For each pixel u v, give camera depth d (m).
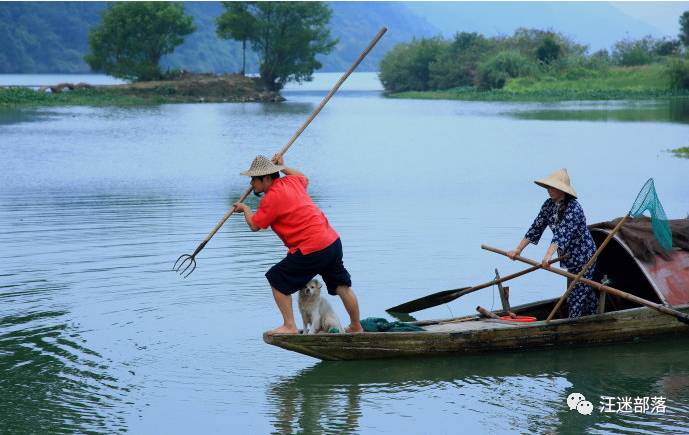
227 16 154.50
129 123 80.94
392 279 21.41
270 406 14.01
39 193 35.97
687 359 16.36
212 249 24.66
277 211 15.62
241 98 138.00
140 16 147.75
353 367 15.87
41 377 15.05
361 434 12.96
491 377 15.38
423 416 13.62
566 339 16.84
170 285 20.70
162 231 27.27
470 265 22.80
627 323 17.03
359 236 26.36
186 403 14.08
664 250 17.70
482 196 34.66
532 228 17.69
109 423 13.26
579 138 61.69
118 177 41.56
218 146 57.81
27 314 18.45
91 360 15.91
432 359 16.30
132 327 17.72
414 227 27.80
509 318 17.61
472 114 93.62
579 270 17.34
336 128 74.50
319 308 16.06
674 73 134.75
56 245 25.08
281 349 16.64
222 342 16.95
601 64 156.62
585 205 32.12
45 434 12.81
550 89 143.50
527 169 43.97
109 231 27.25
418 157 50.28
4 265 22.59
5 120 83.75
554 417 13.60
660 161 46.66
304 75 162.62
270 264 22.88
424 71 179.50
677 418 13.54
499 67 156.88
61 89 129.75
